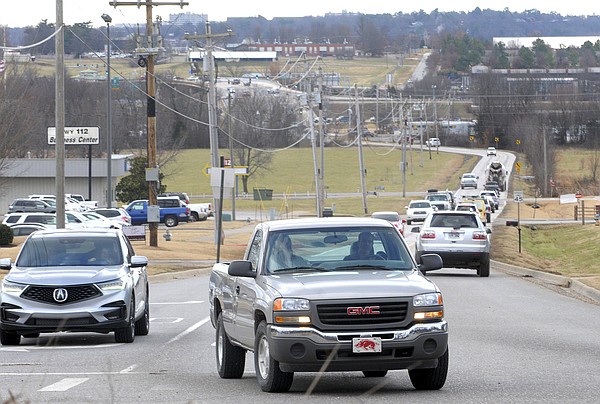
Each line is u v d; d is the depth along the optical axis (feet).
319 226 107.86
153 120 434.30
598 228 623.77
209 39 467.11
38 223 465.88
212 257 406.82
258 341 100.01
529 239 601.62
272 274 102.83
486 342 148.25
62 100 303.89
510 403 93.15
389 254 106.01
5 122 583.99
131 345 149.69
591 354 134.31
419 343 94.53
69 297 146.10
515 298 229.25
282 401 93.81
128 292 149.89
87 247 159.43
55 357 134.41
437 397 96.73
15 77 637.71
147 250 413.18
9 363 127.44
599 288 250.16
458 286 263.70
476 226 295.69
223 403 93.04
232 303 111.14
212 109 467.11
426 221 298.15
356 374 115.55
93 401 94.02
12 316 145.07
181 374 117.19
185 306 219.20
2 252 359.05
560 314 193.47
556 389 102.68
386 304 95.04
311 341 93.45
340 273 101.91
